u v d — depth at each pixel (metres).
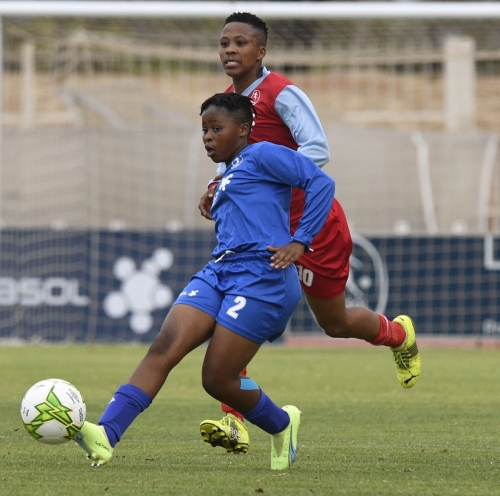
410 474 15.09
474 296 47.94
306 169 15.20
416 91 96.12
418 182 61.47
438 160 62.19
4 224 59.16
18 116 85.31
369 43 79.31
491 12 50.91
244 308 14.85
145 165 61.19
